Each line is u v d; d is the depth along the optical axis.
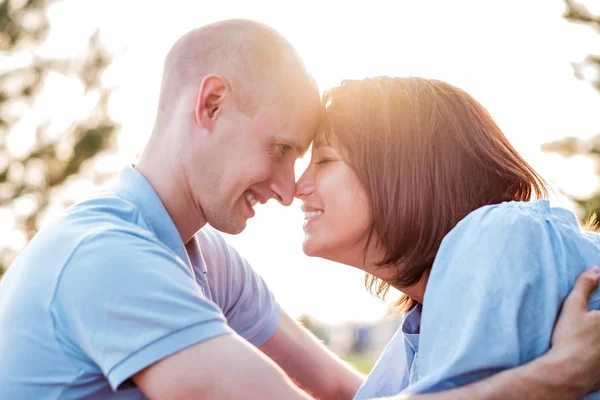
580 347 1.67
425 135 2.04
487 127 2.12
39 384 1.78
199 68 2.11
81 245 1.78
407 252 2.04
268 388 1.65
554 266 1.76
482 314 1.69
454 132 2.05
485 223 1.80
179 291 1.72
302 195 2.17
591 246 1.83
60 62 11.48
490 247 1.76
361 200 2.07
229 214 2.12
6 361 1.80
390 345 2.30
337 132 2.09
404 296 2.30
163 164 2.11
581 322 1.70
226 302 2.43
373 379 2.27
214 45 2.11
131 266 1.72
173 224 2.04
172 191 2.10
